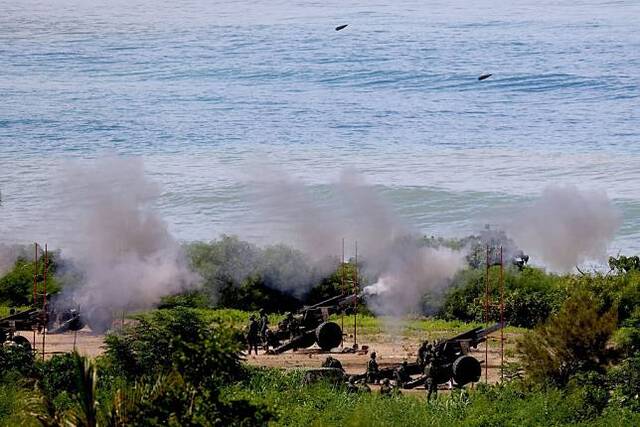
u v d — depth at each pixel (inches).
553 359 4766.2
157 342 4512.8
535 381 4694.9
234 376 4480.8
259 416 3048.7
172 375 3014.3
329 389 4608.8
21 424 3570.4
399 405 4367.6
